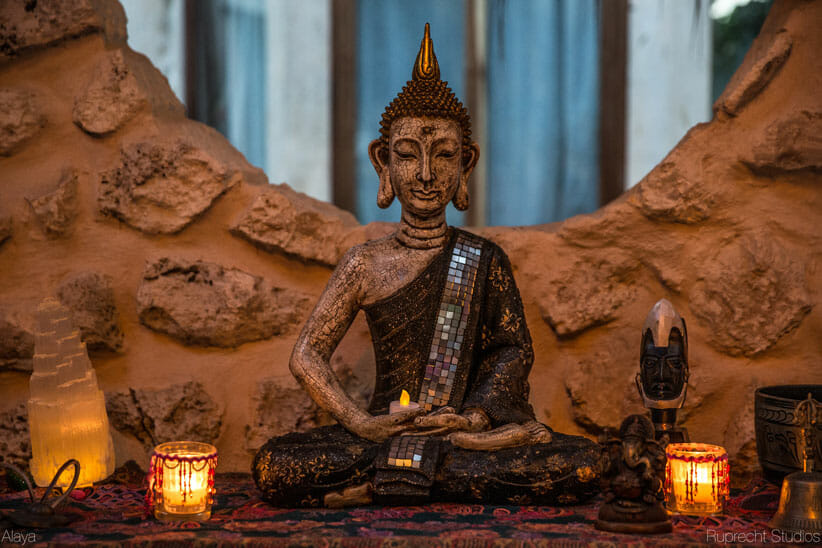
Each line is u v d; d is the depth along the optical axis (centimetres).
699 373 329
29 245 340
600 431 334
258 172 367
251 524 258
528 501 273
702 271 332
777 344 327
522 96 464
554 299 338
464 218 467
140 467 332
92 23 344
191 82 514
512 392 295
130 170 340
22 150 345
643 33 491
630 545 237
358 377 341
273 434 335
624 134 458
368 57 482
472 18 468
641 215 336
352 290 304
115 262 342
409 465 270
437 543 239
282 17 520
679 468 274
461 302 301
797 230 329
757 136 328
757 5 578
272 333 342
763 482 305
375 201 488
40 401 294
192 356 341
